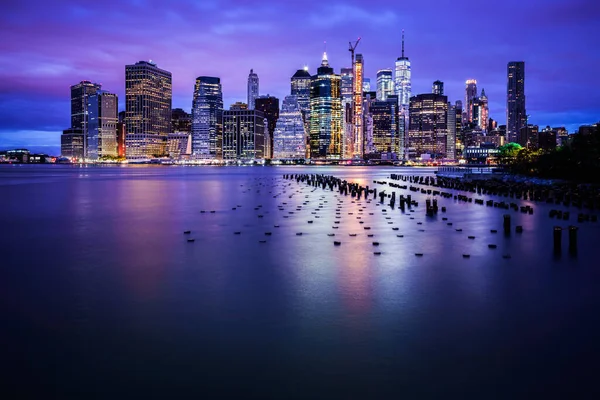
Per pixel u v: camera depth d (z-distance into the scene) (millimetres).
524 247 31812
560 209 56281
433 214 50562
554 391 12531
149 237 35969
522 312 18484
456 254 29547
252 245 32531
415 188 89062
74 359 14297
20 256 28953
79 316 17984
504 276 24031
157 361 14172
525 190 78812
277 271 25016
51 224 43125
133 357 14438
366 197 72500
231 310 18688
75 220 45938
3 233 37906
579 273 24578
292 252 30047
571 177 110000
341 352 14797
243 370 13617
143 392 12430
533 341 15664
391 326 16969
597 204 60406
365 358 14391
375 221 44906
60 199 70375
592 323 17266
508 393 12445
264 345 15312
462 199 68000
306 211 53594
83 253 29828
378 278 23594
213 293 21000
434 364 14023
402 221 44969
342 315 18109
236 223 43688
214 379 13102
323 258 28250
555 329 16719
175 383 12891
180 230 39438
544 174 126312
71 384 12828
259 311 18562
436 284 22500
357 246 32125
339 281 23000
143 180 142250
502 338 15898
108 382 12938
